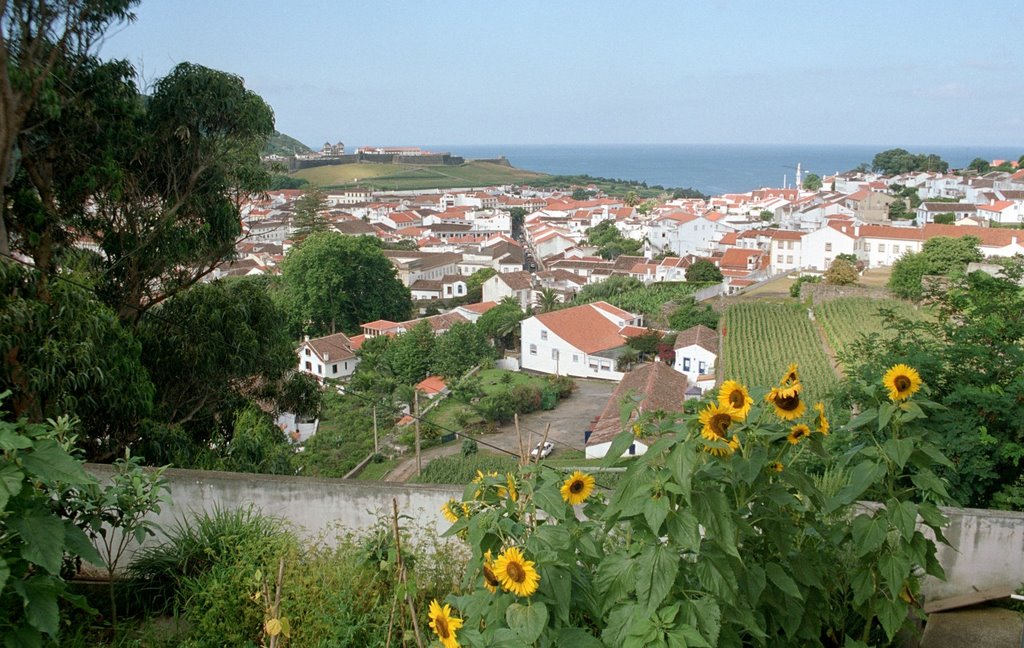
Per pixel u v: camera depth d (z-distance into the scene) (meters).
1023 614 5.42
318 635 4.58
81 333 10.59
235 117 14.98
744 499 3.90
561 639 3.42
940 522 4.08
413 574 4.95
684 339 41.53
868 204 87.62
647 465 3.56
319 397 17.83
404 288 61.56
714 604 3.44
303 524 6.23
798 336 38.72
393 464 28.88
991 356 8.73
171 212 14.45
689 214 93.56
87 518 4.79
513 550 3.37
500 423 35.12
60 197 13.48
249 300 15.52
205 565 5.57
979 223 72.12
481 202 141.12
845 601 4.61
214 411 15.28
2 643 3.63
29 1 11.77
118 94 13.45
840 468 4.39
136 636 5.04
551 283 72.06
